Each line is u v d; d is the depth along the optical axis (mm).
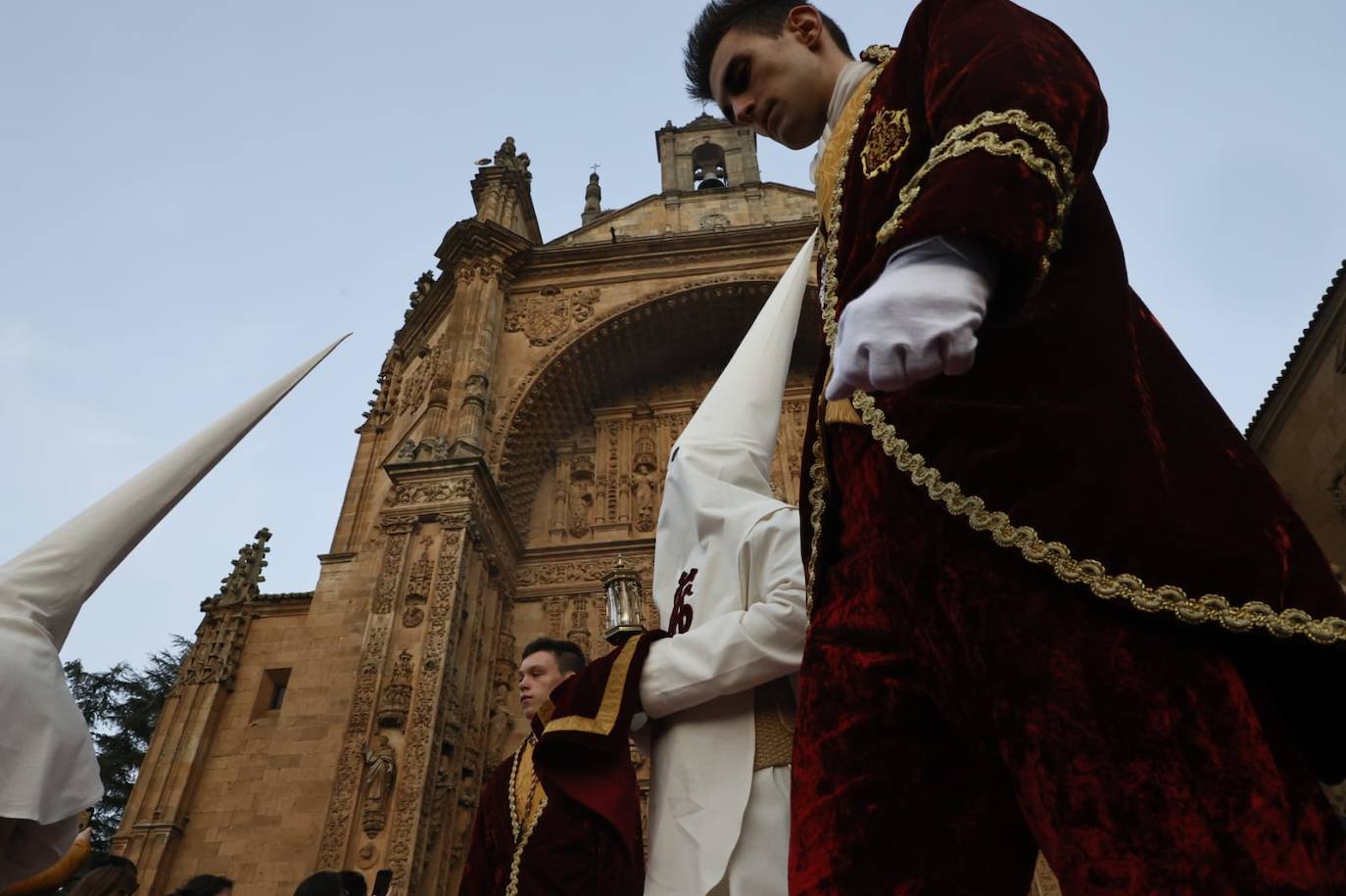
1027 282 1042
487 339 25625
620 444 27078
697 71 2148
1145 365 1288
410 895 15727
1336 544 19844
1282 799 922
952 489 1139
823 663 1443
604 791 2625
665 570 2996
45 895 3695
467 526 20859
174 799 19062
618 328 27078
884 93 1513
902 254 1083
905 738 1348
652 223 31062
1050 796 1009
